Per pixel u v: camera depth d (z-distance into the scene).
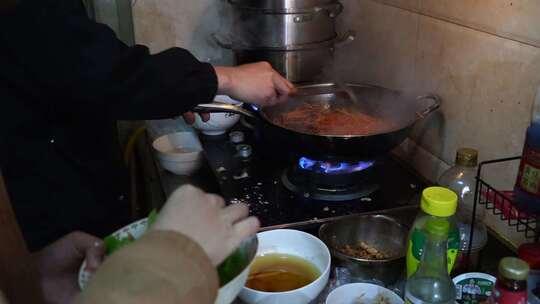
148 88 0.82
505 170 1.00
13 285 0.43
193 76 0.88
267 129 1.11
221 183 1.18
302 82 1.50
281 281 0.86
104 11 1.57
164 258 0.39
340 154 1.05
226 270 0.56
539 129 0.76
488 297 0.77
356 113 1.31
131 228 0.62
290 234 0.91
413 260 0.80
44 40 0.78
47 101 0.84
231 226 0.46
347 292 0.82
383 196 1.11
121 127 1.63
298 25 1.42
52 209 0.89
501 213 0.88
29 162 0.85
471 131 1.08
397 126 1.10
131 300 0.37
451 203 0.72
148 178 1.42
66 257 0.67
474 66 1.04
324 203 1.09
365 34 1.48
